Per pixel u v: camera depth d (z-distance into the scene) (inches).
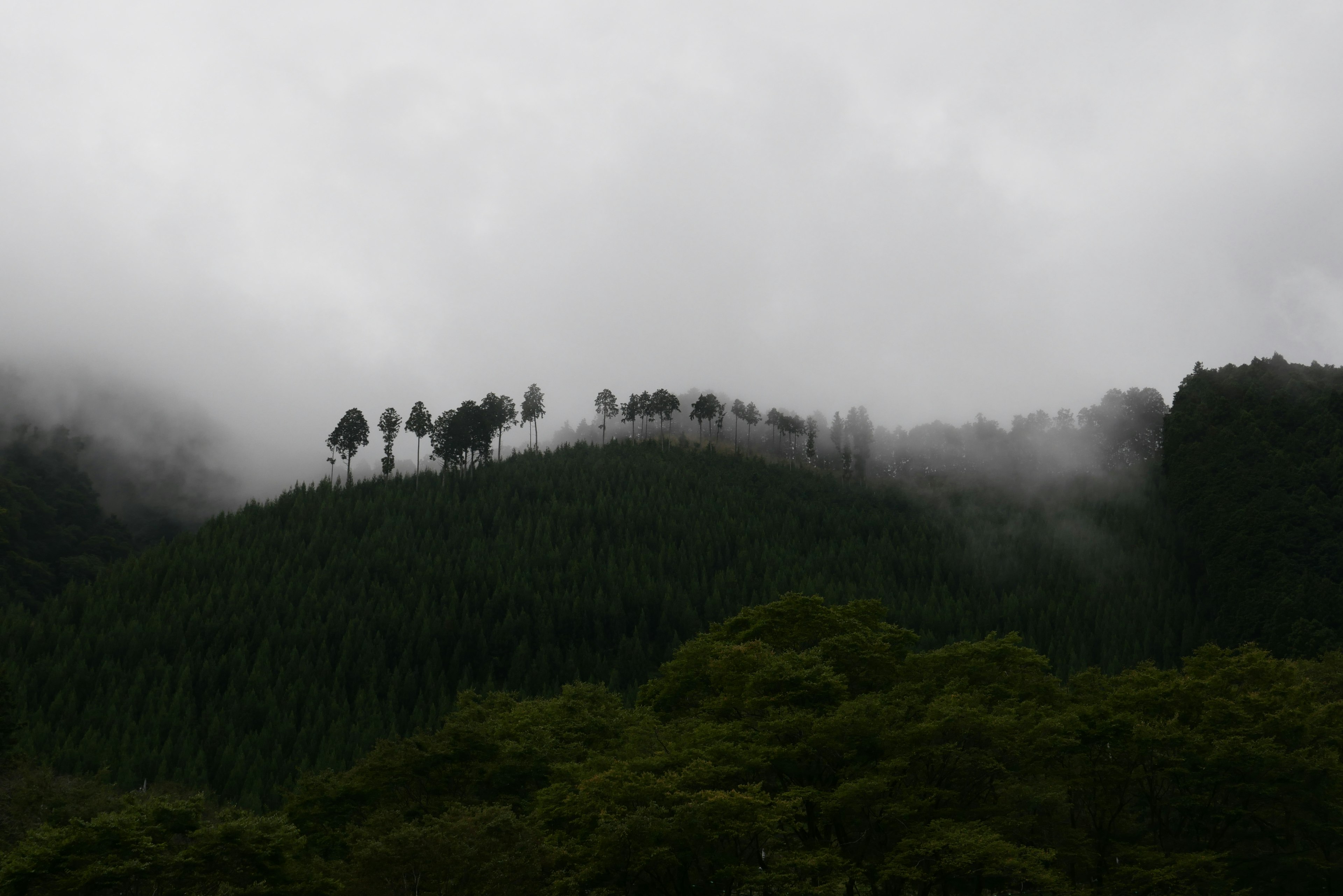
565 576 6683.1
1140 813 1969.7
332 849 1871.3
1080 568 6963.6
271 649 5487.2
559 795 1752.0
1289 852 1833.2
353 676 5226.4
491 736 2193.7
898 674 2231.8
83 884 1273.4
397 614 5925.2
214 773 4060.0
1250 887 1761.8
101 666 5019.7
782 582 6579.7
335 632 5743.1
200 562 6574.8
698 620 6117.1
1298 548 5408.5
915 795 1688.0
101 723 4335.6
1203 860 1619.1
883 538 7628.0
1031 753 1780.3
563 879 1508.4
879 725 1738.4
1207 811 1774.1
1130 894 1736.0
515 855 1499.8
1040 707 2009.1
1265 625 5044.3
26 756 3031.5
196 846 1402.6
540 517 7780.5
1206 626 5575.8
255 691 4768.7
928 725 1710.1
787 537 7785.4
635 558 7066.9
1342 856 1811.0
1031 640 5526.6
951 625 5787.4
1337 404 6609.3
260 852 1411.2
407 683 5172.2
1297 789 1706.4
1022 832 1724.9
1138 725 1755.7
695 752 1692.9
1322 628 4606.3
